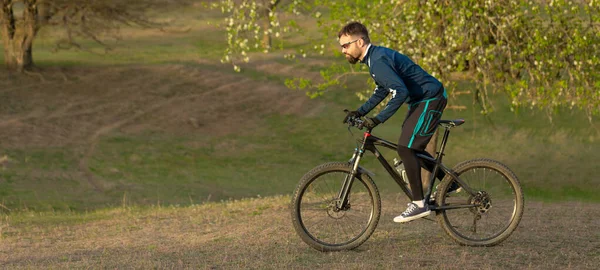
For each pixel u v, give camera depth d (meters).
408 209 5.08
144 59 41.41
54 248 6.55
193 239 6.34
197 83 36.75
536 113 28.53
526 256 4.96
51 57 40.25
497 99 30.47
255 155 26.33
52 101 32.06
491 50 10.41
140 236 6.95
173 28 51.97
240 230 6.59
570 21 10.94
